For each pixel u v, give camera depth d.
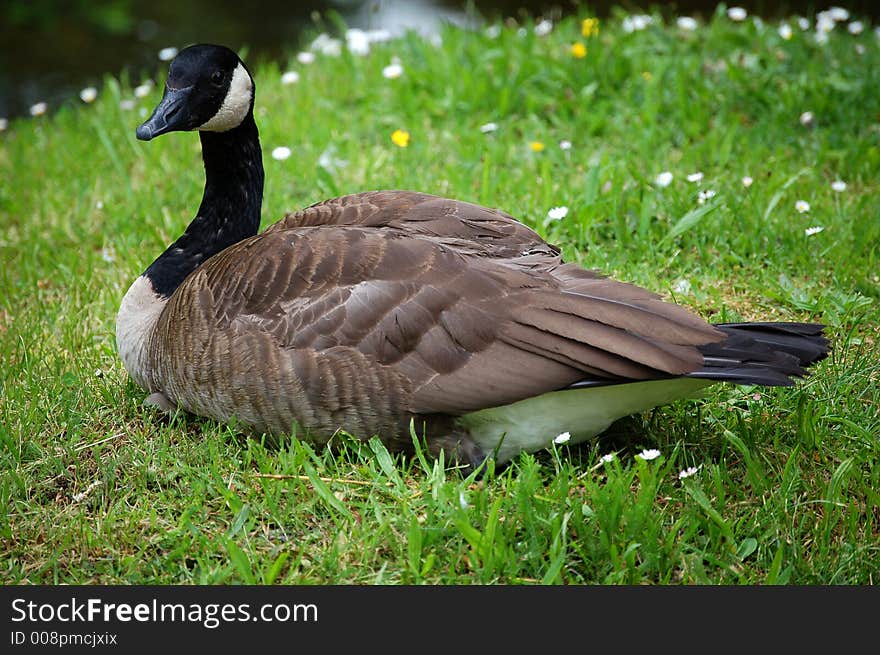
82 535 5.10
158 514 5.29
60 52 15.61
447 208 5.94
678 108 9.62
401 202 6.01
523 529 5.00
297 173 9.09
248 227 6.81
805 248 7.54
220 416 5.69
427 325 5.12
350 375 5.18
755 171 8.65
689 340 4.87
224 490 5.20
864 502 5.23
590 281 5.25
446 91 10.12
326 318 5.24
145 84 11.40
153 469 5.54
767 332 5.07
